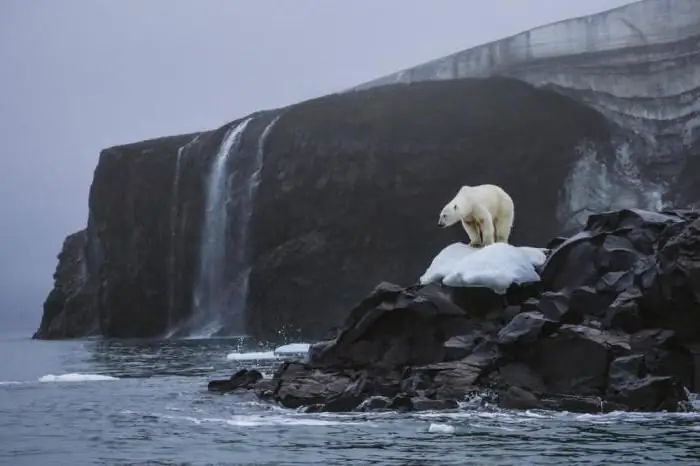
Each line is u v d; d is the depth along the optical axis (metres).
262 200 61.06
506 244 19.95
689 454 10.93
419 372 17.14
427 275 20.55
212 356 37.88
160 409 16.86
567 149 56.25
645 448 11.40
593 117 56.59
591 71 57.00
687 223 17.86
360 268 57.50
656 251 17.91
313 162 59.47
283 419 14.94
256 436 12.95
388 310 18.91
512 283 18.97
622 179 54.94
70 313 75.69
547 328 16.78
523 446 11.63
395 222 57.28
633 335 16.88
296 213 59.69
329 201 58.69
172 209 68.75
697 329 16.62
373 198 57.66
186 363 32.72
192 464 10.67
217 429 13.84
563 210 55.62
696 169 52.75
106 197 71.44
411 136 57.88
